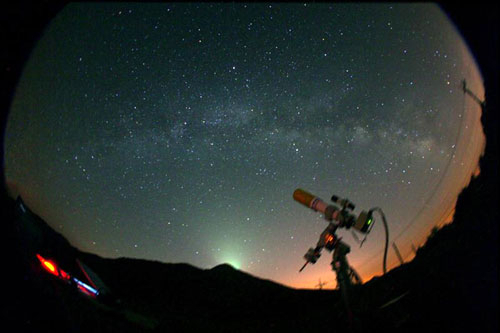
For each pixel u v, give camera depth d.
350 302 4.00
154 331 4.52
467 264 4.32
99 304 3.98
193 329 4.99
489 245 4.43
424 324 3.61
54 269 3.63
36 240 3.72
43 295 3.29
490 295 3.63
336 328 4.21
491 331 3.17
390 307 4.08
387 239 4.31
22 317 3.01
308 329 4.56
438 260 4.81
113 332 3.74
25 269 3.32
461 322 3.44
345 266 4.10
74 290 3.68
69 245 4.26
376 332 3.77
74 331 3.28
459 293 3.88
